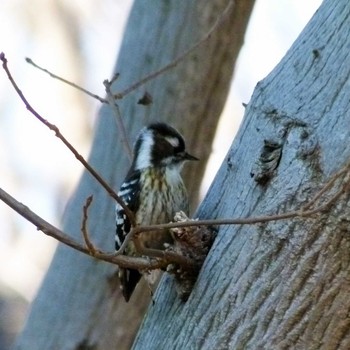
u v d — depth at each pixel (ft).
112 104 34.63
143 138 39.63
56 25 75.92
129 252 38.29
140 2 43.09
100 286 43.09
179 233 28.22
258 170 26.48
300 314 25.26
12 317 71.56
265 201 26.20
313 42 27.61
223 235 27.45
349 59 26.20
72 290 43.39
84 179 43.57
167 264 27.76
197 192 43.45
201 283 27.35
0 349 69.31
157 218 38.88
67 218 43.80
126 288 38.86
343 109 25.59
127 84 42.50
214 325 26.53
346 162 24.30
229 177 28.71
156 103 42.27
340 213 24.72
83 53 75.31
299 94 26.91
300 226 25.30
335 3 27.76
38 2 76.23
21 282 73.72
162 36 42.32
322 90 26.40
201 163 43.21
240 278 26.27
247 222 24.30
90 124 74.13
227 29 42.32
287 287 25.39
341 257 24.80
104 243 42.65
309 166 25.54
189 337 27.02
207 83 42.50
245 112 29.17
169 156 39.27
